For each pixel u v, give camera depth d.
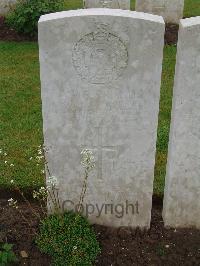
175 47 3.06
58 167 1.43
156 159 1.88
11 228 1.50
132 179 1.43
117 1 3.30
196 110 1.31
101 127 1.35
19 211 1.58
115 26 1.21
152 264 1.40
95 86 1.29
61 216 1.47
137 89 1.29
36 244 1.45
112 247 1.45
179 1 3.43
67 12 1.24
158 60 1.24
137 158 1.39
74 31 1.22
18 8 3.24
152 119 1.33
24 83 2.58
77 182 1.45
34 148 1.95
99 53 1.25
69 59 1.26
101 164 1.41
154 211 1.62
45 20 1.21
